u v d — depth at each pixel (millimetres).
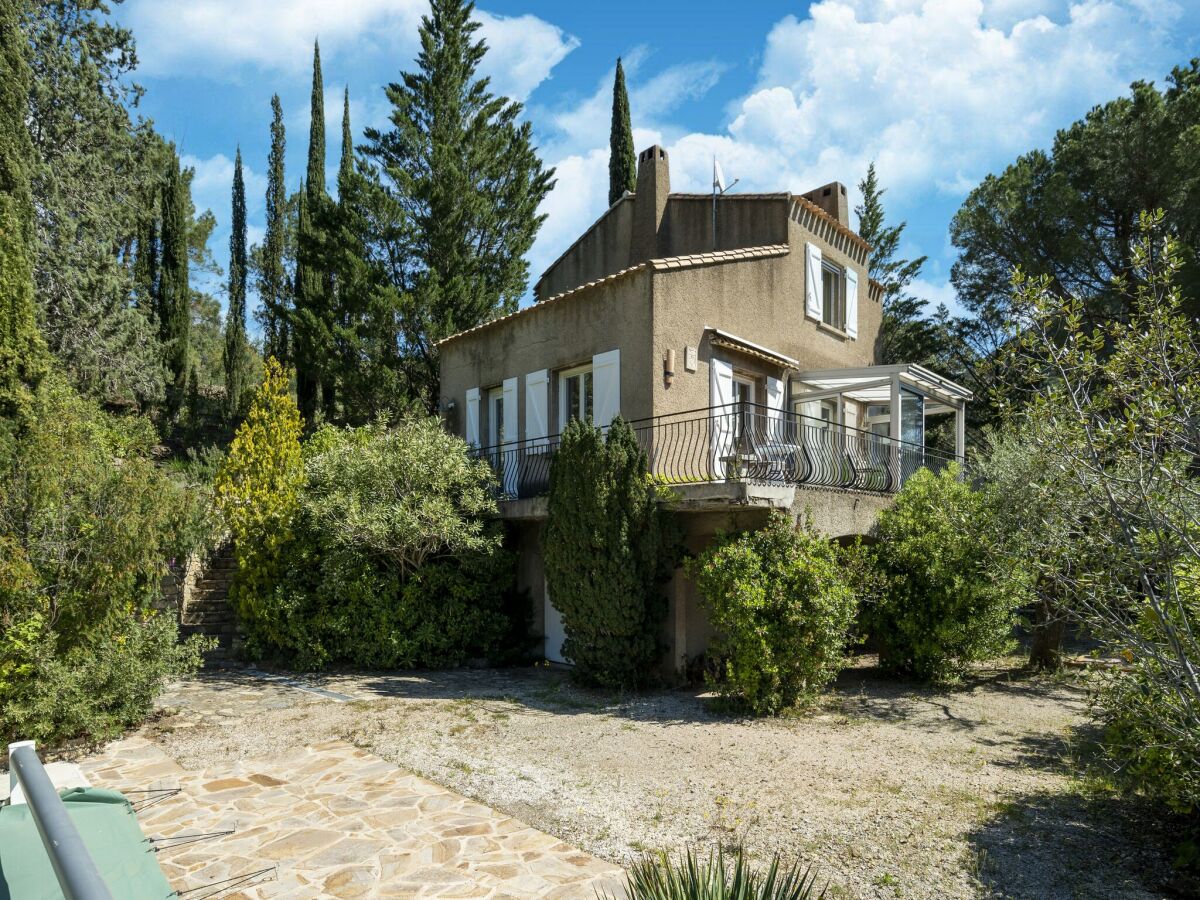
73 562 7441
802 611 8398
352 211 20312
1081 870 4566
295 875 4590
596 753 6949
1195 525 4562
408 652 11297
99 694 7445
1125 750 5574
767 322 12953
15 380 11133
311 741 7465
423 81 22125
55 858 1046
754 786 6020
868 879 4426
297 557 11594
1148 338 4586
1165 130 16625
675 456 10688
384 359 20062
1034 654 11000
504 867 4660
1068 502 5215
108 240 22906
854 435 12984
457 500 11383
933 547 9906
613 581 9266
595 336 11625
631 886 3393
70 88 21766
